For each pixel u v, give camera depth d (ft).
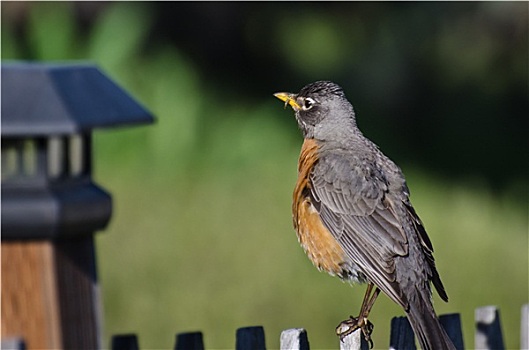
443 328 20.27
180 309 37.55
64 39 51.42
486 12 57.41
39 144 12.84
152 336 35.86
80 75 13.08
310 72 57.72
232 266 40.78
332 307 38.01
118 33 52.03
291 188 47.42
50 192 12.86
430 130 55.62
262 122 52.19
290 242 42.75
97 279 13.57
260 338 18.54
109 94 13.14
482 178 51.93
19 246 12.99
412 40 58.03
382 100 56.90
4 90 12.48
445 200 49.08
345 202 23.52
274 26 58.80
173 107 50.55
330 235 23.59
